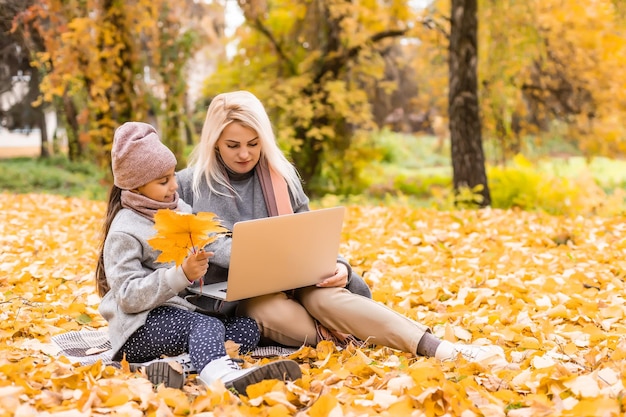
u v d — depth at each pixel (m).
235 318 3.10
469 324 3.69
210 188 3.24
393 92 17.91
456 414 2.26
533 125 15.04
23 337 3.49
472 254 5.72
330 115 14.38
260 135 3.19
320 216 2.98
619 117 14.91
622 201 12.59
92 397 2.31
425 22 12.09
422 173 20.27
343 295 3.12
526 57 13.03
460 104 10.84
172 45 13.45
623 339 3.11
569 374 2.58
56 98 16.17
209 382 2.59
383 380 2.58
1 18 11.11
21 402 2.34
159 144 2.94
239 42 14.81
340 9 13.33
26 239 6.20
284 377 2.52
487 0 12.26
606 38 13.54
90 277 4.91
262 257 2.89
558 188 12.92
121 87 12.84
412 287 4.58
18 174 15.21
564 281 4.65
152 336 2.85
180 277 2.76
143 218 2.94
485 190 10.88
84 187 14.57
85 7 11.73
